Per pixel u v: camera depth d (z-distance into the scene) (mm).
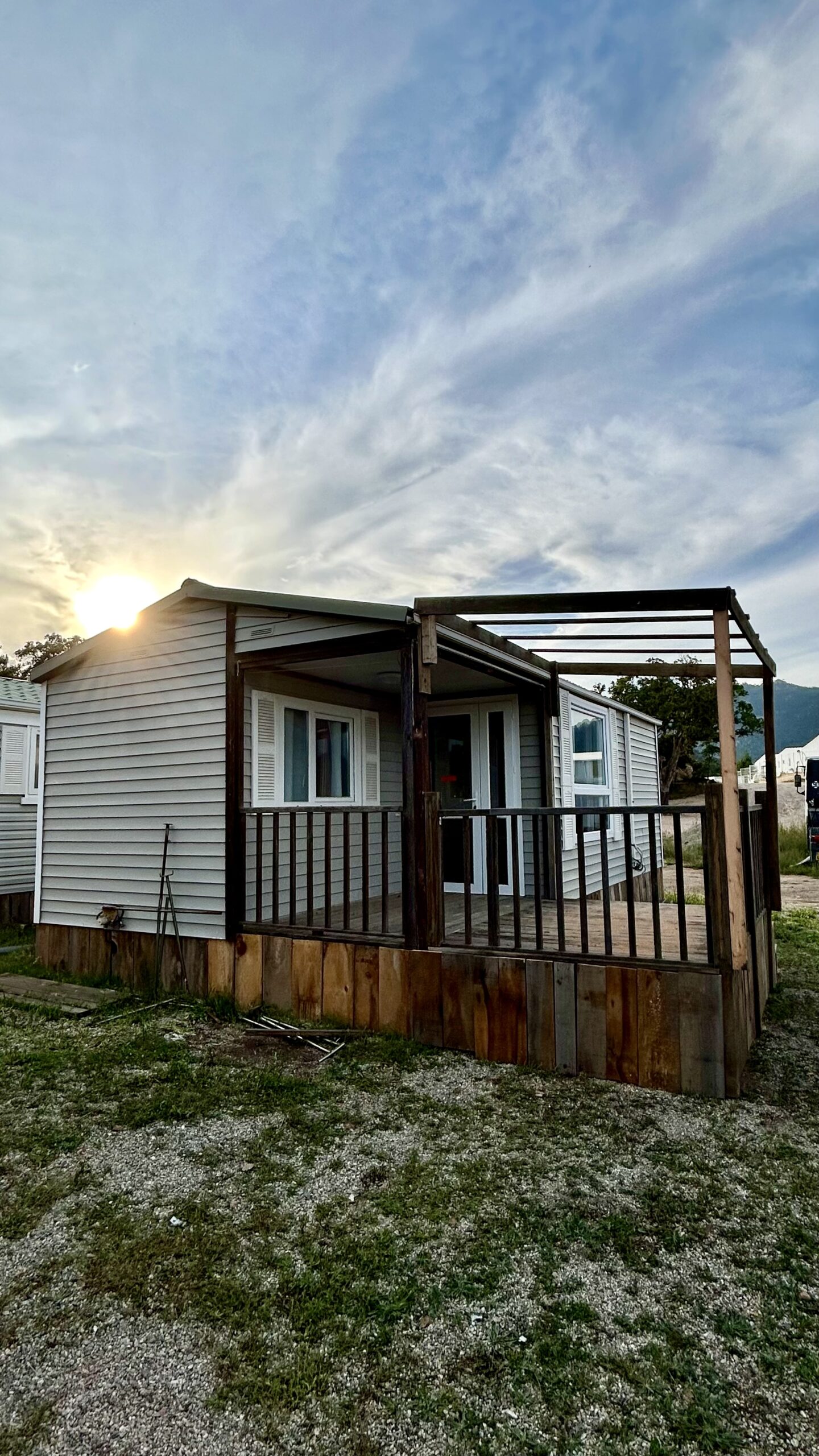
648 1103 3955
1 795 10414
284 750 6531
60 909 7078
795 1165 3289
